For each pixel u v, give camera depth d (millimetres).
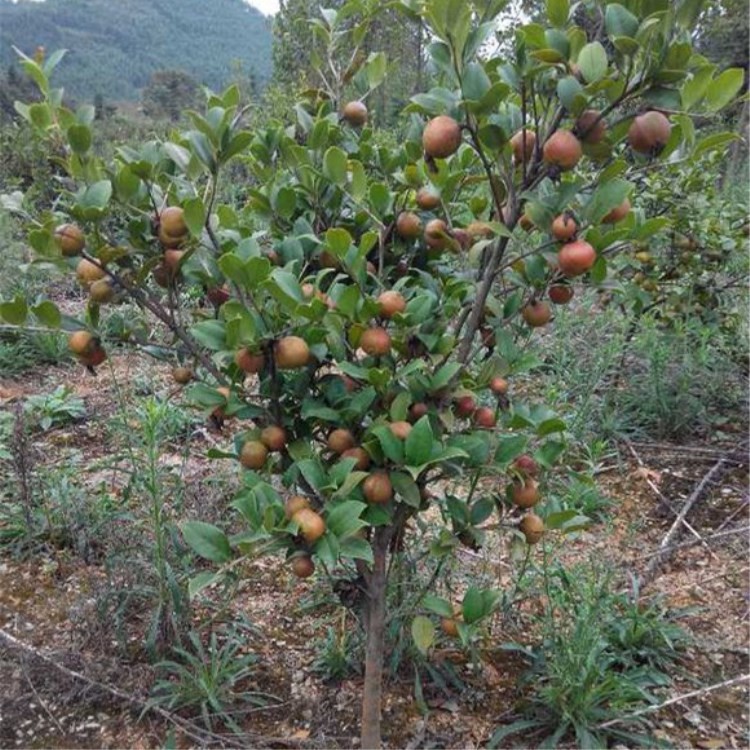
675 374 4617
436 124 1584
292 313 1603
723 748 2314
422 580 2713
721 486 3914
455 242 1872
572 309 5086
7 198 1883
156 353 1981
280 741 2287
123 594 2768
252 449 1749
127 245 1828
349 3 2215
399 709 2445
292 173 2135
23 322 1794
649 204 4637
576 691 2350
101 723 2395
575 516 2062
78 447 4289
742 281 5055
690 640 2758
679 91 1497
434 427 1775
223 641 2729
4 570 3166
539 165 1669
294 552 1618
